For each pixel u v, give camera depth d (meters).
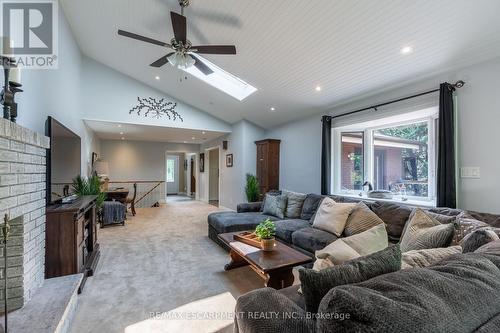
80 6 3.36
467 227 1.77
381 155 3.88
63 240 2.34
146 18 3.26
